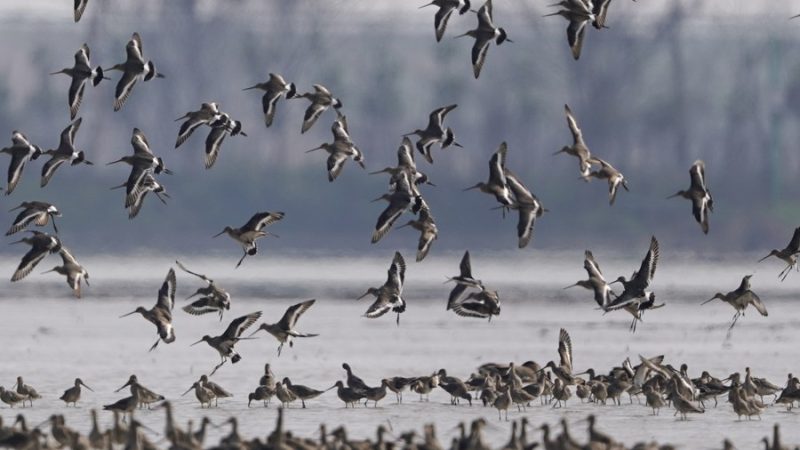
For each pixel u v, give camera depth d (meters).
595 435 29.64
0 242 86.38
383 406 37.72
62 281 74.81
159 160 32.72
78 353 48.75
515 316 59.84
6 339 52.28
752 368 45.00
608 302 32.06
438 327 55.66
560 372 38.88
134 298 67.19
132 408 35.38
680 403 35.53
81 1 31.64
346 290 69.81
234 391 40.31
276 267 80.50
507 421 35.19
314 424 34.62
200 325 57.66
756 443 32.09
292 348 50.06
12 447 29.36
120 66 32.97
